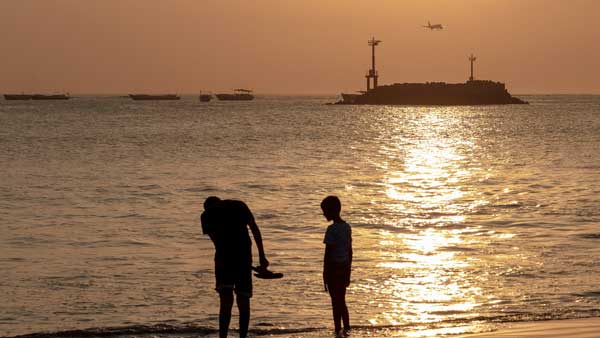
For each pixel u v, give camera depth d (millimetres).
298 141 134125
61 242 40531
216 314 25797
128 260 35469
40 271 33094
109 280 31203
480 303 26719
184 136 148750
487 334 20859
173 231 43781
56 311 26391
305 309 26203
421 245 39062
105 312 26188
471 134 156250
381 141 135375
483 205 54594
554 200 56250
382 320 24484
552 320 22766
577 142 126000
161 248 38562
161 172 80250
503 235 41938
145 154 104625
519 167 84312
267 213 51156
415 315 25141
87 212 52125
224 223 20047
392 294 28234
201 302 27469
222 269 19969
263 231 43875
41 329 24188
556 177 72750
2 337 22953
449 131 167875
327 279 22141
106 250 38156
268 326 23828
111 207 54531
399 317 24859
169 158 98000
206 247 38750
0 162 93250
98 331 23203
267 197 60125
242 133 159500
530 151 108125
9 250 38344
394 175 77312
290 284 29891
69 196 60875
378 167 86188
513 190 63219
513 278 30688
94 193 62750
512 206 53656
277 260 35031
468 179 72938
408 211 52094
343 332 22141
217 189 65375
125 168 84875
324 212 22203
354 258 35469
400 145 124938
